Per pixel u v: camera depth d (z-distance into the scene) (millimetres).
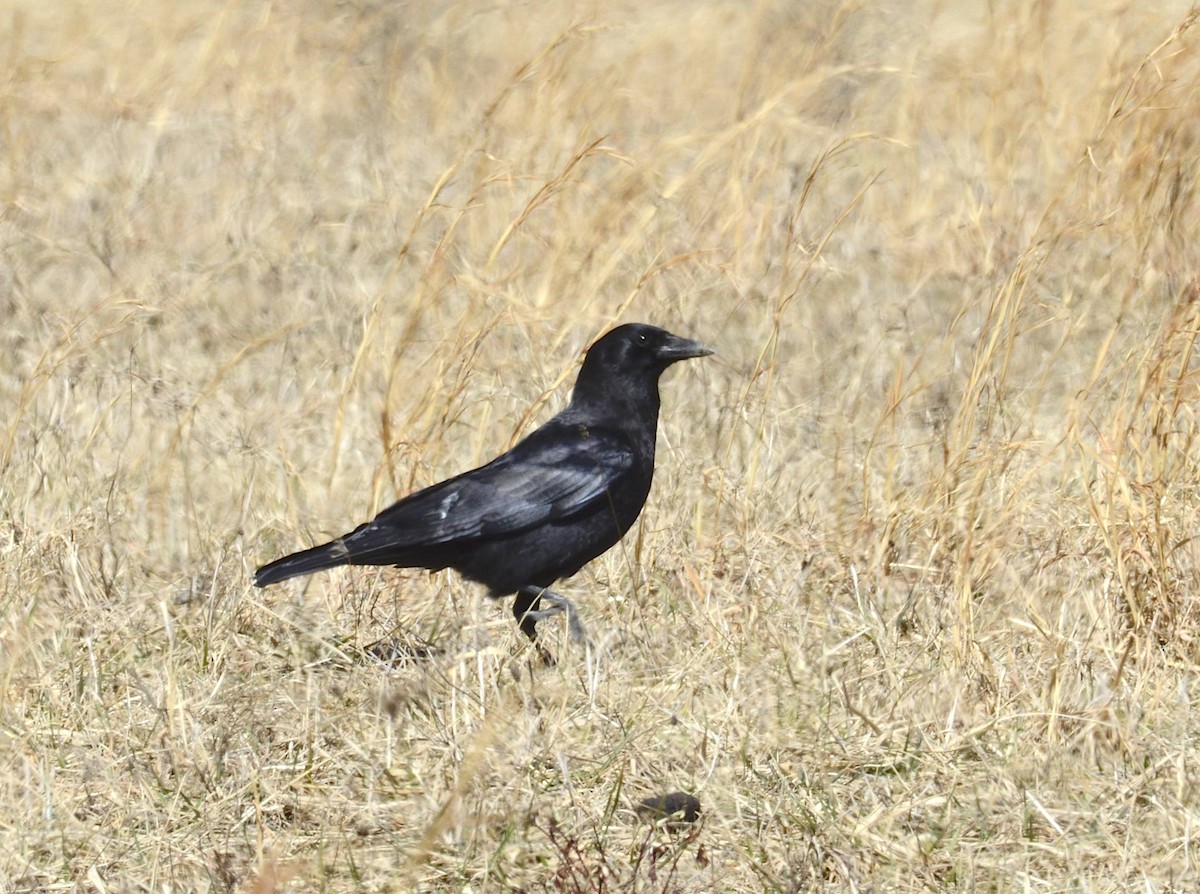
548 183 14211
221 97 25281
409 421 13078
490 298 15523
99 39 28641
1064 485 12336
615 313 15008
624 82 22656
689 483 13344
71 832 8727
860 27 25016
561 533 11422
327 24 26109
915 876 8352
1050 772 9211
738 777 9289
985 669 10273
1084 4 24359
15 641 10383
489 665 10648
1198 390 12523
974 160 21422
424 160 22531
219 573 11828
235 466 14125
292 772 9375
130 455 14336
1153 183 14633
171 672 9867
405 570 12656
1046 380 14438
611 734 9719
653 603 11859
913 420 14867
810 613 11383
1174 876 8195
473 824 8648
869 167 21844
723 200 18562
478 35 28750
